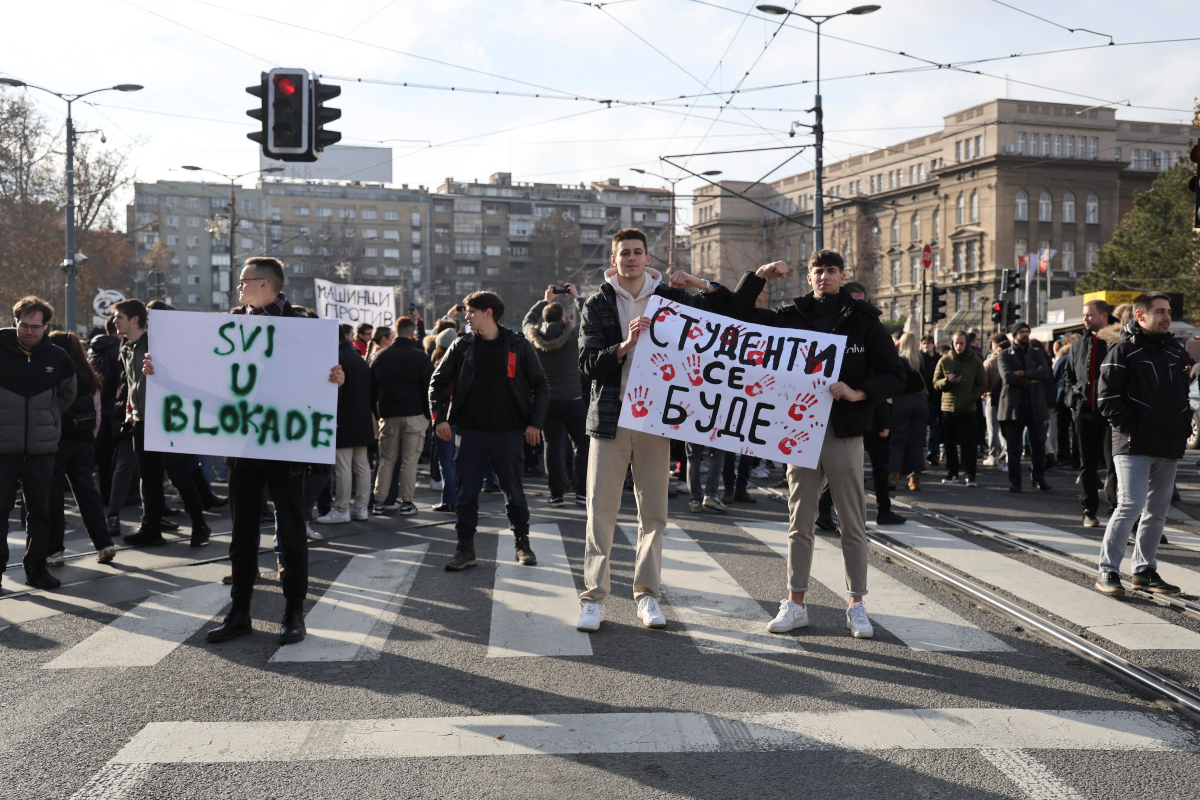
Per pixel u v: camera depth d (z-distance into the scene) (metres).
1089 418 8.65
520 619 5.55
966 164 73.38
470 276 123.50
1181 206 50.31
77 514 9.84
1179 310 27.05
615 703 4.17
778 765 3.53
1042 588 6.23
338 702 4.20
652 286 5.46
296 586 5.20
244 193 113.62
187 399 5.39
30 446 6.31
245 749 3.69
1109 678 4.50
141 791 3.33
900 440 11.30
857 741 3.74
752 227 100.50
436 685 4.41
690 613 5.67
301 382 5.37
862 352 5.14
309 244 115.38
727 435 5.23
